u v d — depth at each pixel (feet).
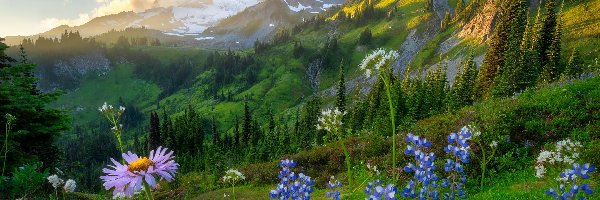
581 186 17.42
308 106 326.85
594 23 336.90
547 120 59.41
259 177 88.79
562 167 26.61
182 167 241.35
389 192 14.55
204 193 90.53
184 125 357.00
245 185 88.58
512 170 49.98
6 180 19.57
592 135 53.11
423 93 196.24
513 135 58.13
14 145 52.65
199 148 343.67
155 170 9.73
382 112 191.31
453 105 174.70
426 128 72.74
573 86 66.44
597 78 67.92
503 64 220.43
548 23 231.50
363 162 69.72
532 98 67.56
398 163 61.62
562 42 326.44
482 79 228.63
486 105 72.02
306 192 18.60
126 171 9.66
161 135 359.46
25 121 57.47
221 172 107.65
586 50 293.43
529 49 211.41
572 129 56.34
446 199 21.30
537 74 202.59
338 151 81.71
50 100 61.00
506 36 224.53
